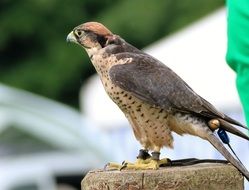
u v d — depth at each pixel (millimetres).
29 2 28047
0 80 27469
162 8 24828
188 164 6918
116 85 7145
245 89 7461
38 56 27672
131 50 7336
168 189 6652
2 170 16938
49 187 16922
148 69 7188
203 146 12352
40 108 17891
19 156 17359
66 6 27734
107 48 7293
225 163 6902
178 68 13633
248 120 7449
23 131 17578
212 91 12906
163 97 7055
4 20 28047
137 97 7090
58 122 17516
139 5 25078
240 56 7453
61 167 17141
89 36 7320
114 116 14672
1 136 17594
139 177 6680
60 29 27891
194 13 24641
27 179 16938
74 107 26891
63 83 27047
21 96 18969
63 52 27297
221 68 13031
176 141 12500
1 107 17891
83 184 6949
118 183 6719
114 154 15094
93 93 15328
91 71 27062
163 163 6945
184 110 7027
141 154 7117
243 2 7449
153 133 7090
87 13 27844
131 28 24891
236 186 6750
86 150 17016
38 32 27781
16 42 28125
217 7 24438
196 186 6664
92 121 16312
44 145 17547
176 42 14125
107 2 27047
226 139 6992
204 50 13555
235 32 7492
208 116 6992
